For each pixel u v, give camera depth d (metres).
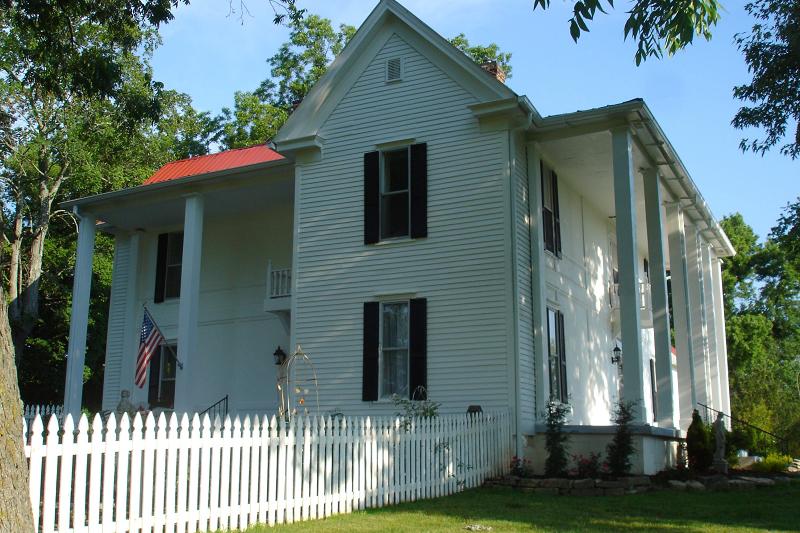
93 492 7.00
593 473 13.13
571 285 18.20
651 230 16.86
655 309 16.38
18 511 4.75
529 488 12.42
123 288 22.12
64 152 29.56
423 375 14.69
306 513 9.25
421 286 15.12
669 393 15.77
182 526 7.78
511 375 14.02
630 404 13.88
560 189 18.16
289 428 9.64
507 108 14.77
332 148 16.64
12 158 28.59
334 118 16.77
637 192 19.61
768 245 46.34
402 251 15.45
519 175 15.20
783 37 17.53
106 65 14.32
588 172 18.00
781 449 25.06
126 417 7.37
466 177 15.12
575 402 17.58
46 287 32.12
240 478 8.51
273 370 19.19
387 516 9.49
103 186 32.53
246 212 20.55
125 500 7.27
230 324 20.12
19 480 4.81
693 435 15.52
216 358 20.11
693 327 20.92
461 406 14.28
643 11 9.23
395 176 16.06
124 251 22.44
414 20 16.05
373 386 15.08
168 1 13.56
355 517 9.41
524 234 15.09
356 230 16.02
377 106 16.34
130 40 14.55
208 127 40.62
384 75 16.42
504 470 13.51
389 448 10.82
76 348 19.38
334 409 15.37
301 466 9.32
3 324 4.93
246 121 38.97
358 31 16.69
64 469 6.72
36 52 14.53
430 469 11.59
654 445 14.43
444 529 8.45
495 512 9.88
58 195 32.53
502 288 14.40
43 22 13.66
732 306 47.25
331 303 15.94
